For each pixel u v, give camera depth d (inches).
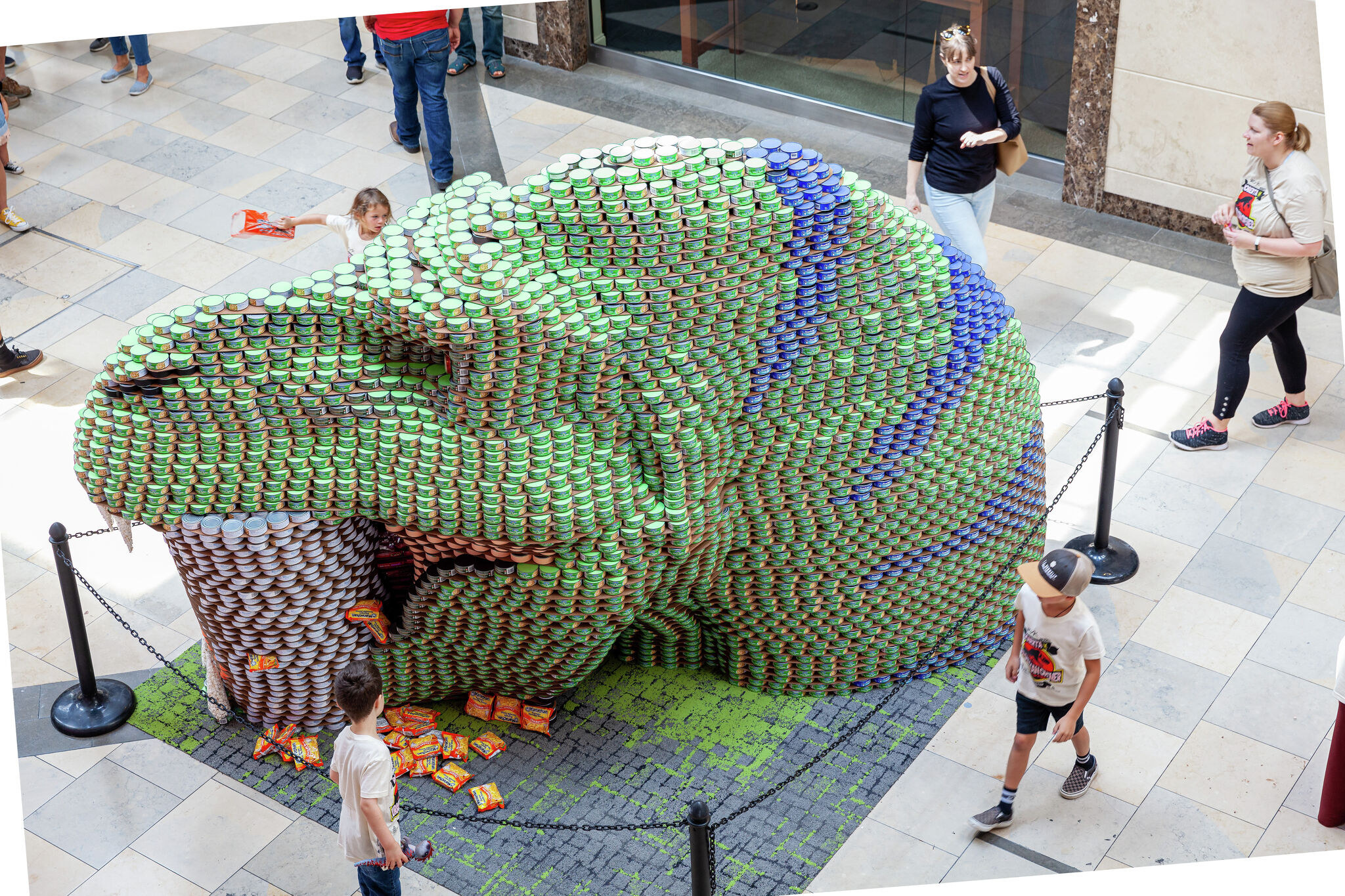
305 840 245.1
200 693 273.7
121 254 391.5
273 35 496.4
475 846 242.5
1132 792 245.4
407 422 223.6
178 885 238.1
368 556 247.9
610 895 233.6
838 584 255.9
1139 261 373.7
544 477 225.6
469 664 256.5
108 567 301.9
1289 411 319.3
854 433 241.1
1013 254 378.6
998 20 398.6
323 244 393.4
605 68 474.0
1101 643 220.5
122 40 468.8
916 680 271.7
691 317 223.0
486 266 215.9
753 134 437.4
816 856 237.8
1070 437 319.6
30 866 241.6
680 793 250.1
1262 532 294.8
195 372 220.5
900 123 431.8
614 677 274.7
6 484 319.9
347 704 202.8
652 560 238.8
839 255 225.9
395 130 438.6
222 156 433.1
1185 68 358.6
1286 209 283.7
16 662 280.8
